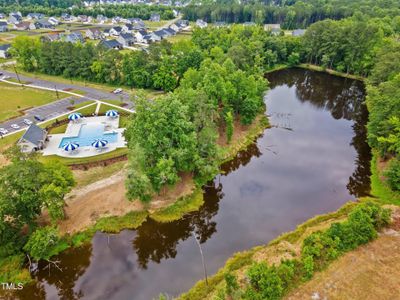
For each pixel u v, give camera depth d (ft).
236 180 186.70
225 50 399.24
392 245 128.88
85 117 260.62
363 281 114.01
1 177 130.82
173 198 166.61
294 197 169.37
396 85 205.77
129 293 118.42
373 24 371.76
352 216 135.85
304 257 120.78
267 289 104.22
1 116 262.26
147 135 157.28
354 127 250.57
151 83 325.01
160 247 141.59
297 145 222.28
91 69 343.67
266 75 393.50
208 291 115.34
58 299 117.60
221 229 149.48
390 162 168.04
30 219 134.10
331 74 386.52
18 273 124.06
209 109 193.57
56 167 146.41
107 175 184.55
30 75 374.84
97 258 134.92
